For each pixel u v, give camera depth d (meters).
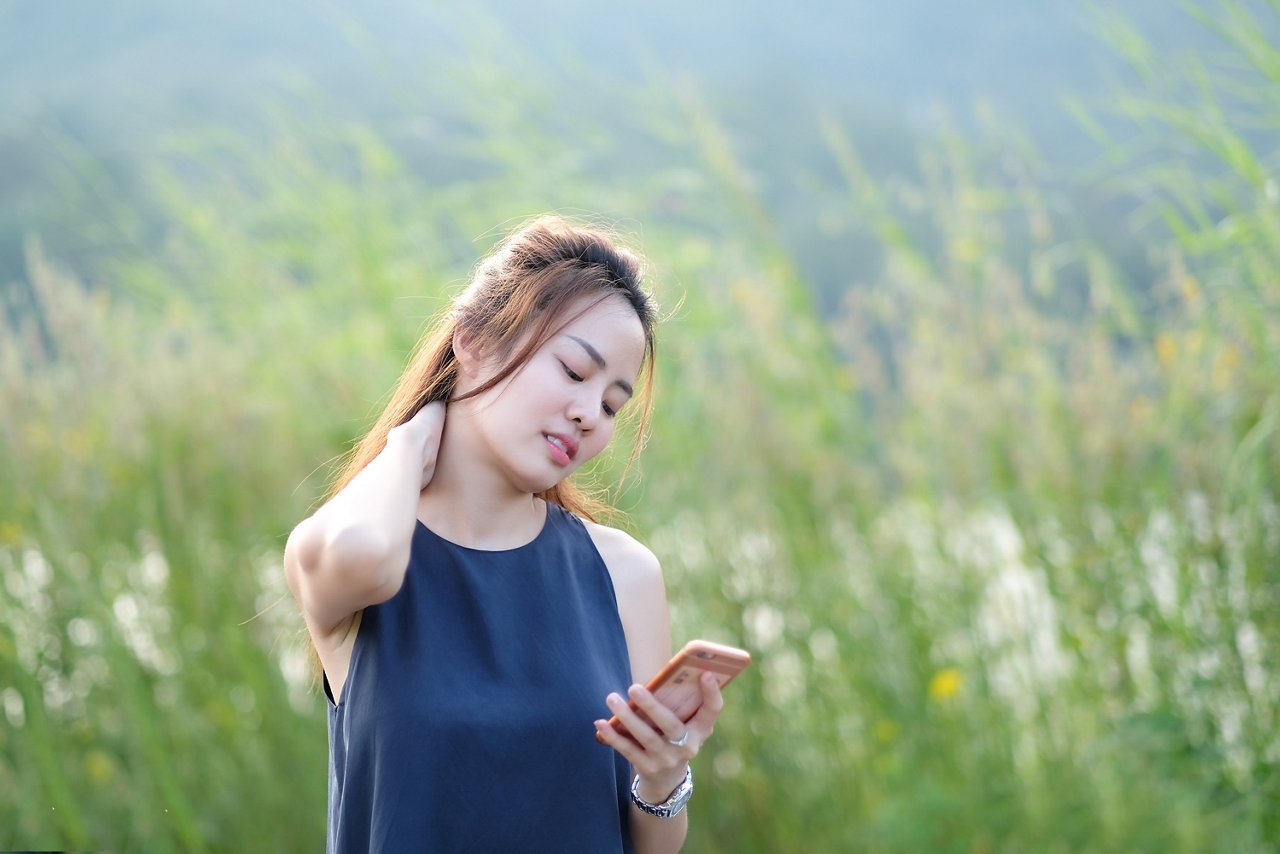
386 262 6.27
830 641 5.20
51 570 5.11
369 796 2.19
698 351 5.66
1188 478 4.88
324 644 2.29
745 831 4.94
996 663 5.02
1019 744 4.90
